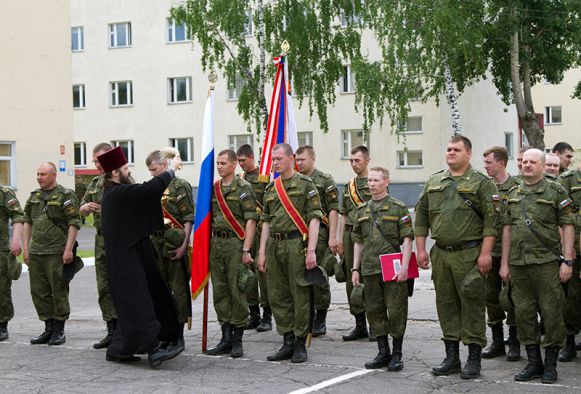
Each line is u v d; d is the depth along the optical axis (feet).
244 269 27.86
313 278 26.53
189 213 29.96
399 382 23.77
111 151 27.37
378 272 25.67
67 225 31.01
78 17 139.44
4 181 85.87
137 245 27.25
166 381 24.43
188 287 29.45
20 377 25.25
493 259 27.17
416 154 124.47
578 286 26.55
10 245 32.22
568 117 162.91
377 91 101.86
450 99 98.12
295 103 129.39
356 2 98.89
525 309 23.93
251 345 30.30
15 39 86.07
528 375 23.75
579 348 28.22
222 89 130.93
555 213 24.04
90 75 139.23
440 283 24.59
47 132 89.81
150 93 135.64
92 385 24.04
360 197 31.27
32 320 37.68
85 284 51.34
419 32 96.94
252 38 118.83
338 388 23.12
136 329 26.45
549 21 107.14
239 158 34.65
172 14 100.73
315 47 98.48
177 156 28.86
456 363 24.71
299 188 26.91
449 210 24.06
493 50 110.22
